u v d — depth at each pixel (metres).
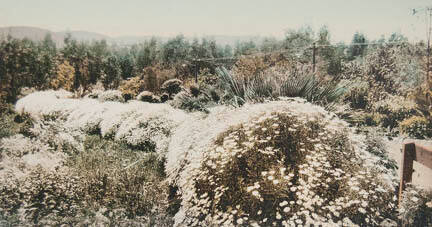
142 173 5.04
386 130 7.75
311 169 3.31
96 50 38.44
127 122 7.71
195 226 3.48
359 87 9.72
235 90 6.62
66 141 6.80
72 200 4.18
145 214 3.93
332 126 3.99
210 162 3.89
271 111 4.28
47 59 23.45
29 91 20.14
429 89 8.71
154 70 17.61
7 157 5.58
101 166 5.42
